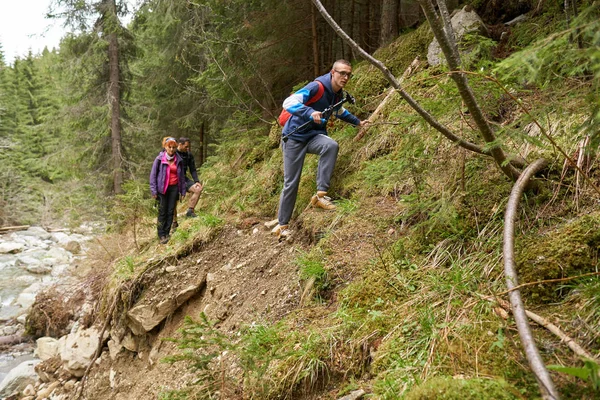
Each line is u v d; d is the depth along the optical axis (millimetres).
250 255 4824
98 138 13828
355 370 2527
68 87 14219
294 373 2666
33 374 6152
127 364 5188
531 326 2109
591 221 2434
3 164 21469
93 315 6180
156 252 6004
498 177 3150
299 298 3578
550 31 3955
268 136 7238
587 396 1640
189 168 6773
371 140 4914
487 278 2545
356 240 3672
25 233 16875
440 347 2180
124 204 6867
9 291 9984
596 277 2189
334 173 5031
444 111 2598
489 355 2014
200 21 9555
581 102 2271
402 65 5898
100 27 13312
